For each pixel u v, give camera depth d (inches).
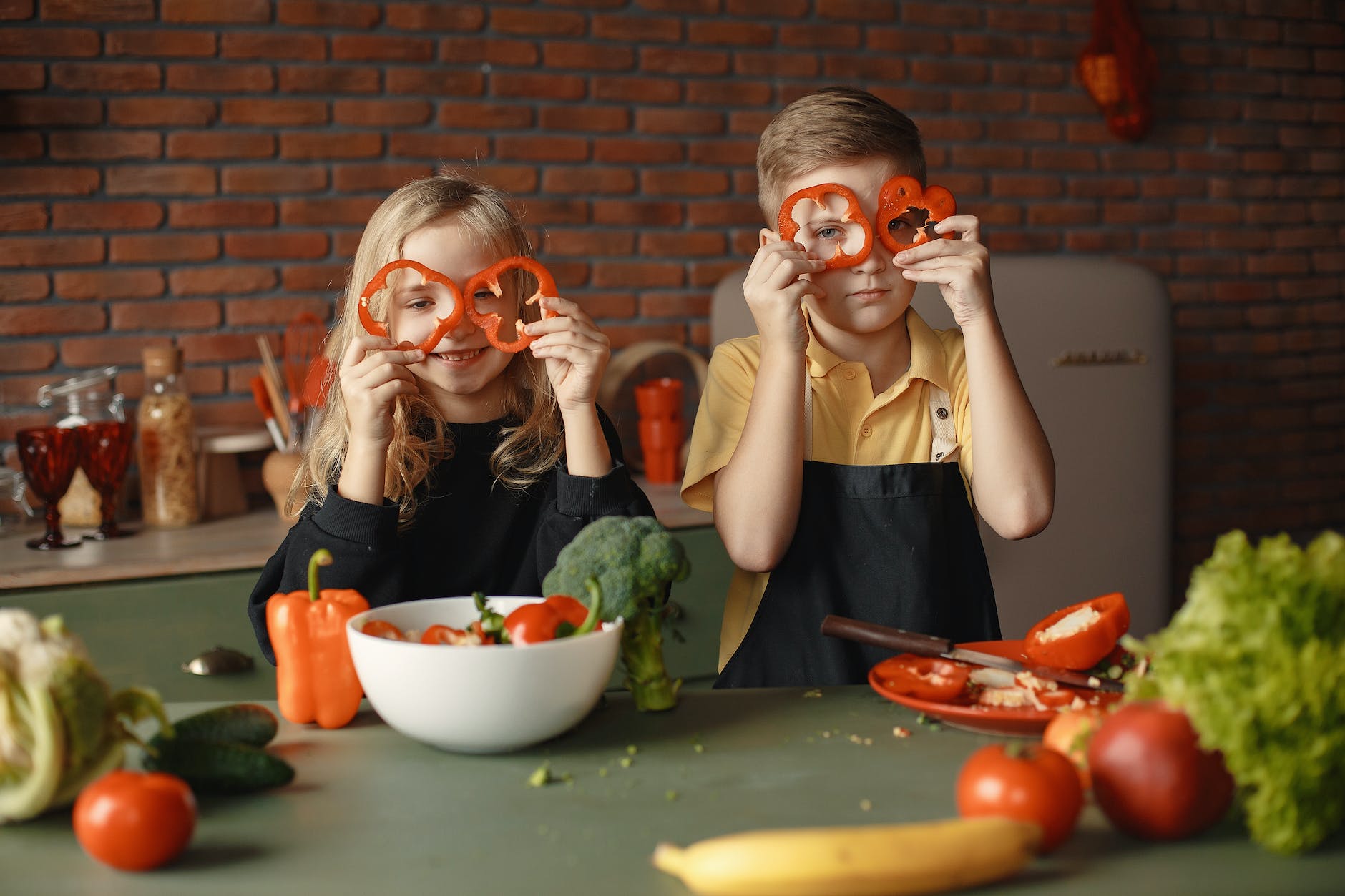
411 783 33.5
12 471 90.7
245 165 101.0
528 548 56.5
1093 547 105.5
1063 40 127.8
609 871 27.5
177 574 79.5
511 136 109.0
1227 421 137.5
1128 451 106.1
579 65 110.7
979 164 125.4
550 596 39.5
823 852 24.9
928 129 123.2
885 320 53.8
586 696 35.2
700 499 58.5
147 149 98.1
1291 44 137.6
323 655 38.1
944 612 54.3
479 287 52.3
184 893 26.8
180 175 99.2
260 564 81.0
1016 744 29.5
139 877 27.6
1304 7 137.8
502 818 30.8
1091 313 104.2
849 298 53.2
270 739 35.4
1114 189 131.1
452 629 37.2
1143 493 106.9
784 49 117.6
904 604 53.7
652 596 39.5
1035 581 103.8
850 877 24.7
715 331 106.2
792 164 53.9
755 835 25.9
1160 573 108.0
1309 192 139.9
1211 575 28.3
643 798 32.1
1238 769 27.2
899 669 41.3
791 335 51.1
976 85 124.8
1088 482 105.0
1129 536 106.7
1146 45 126.5
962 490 56.4
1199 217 135.0
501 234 54.9
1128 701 31.0
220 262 101.1
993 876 25.9
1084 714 32.9
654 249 114.6
